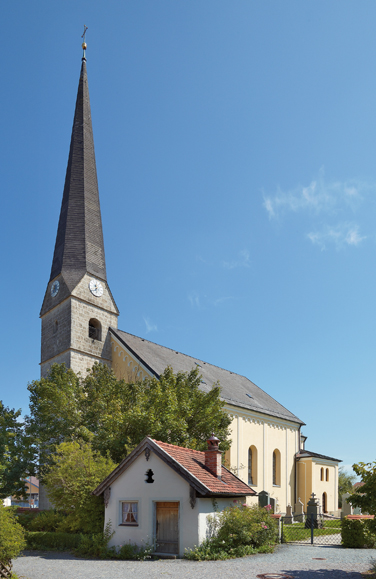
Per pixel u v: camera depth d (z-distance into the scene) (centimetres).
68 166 4731
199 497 1917
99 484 2134
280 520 2438
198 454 2300
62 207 4572
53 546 2239
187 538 1892
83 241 4291
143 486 2027
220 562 1761
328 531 2905
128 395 3030
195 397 3069
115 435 2638
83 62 5078
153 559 1877
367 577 1496
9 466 3105
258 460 4459
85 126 4819
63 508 2383
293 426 5231
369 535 2145
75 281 4041
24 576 1542
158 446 2005
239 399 4453
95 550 1994
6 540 1370
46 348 4091
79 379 3381
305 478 5091
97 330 4116
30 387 3284
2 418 3225
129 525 2017
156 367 3847
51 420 3108
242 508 2131
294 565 1705
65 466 2302
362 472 1567
